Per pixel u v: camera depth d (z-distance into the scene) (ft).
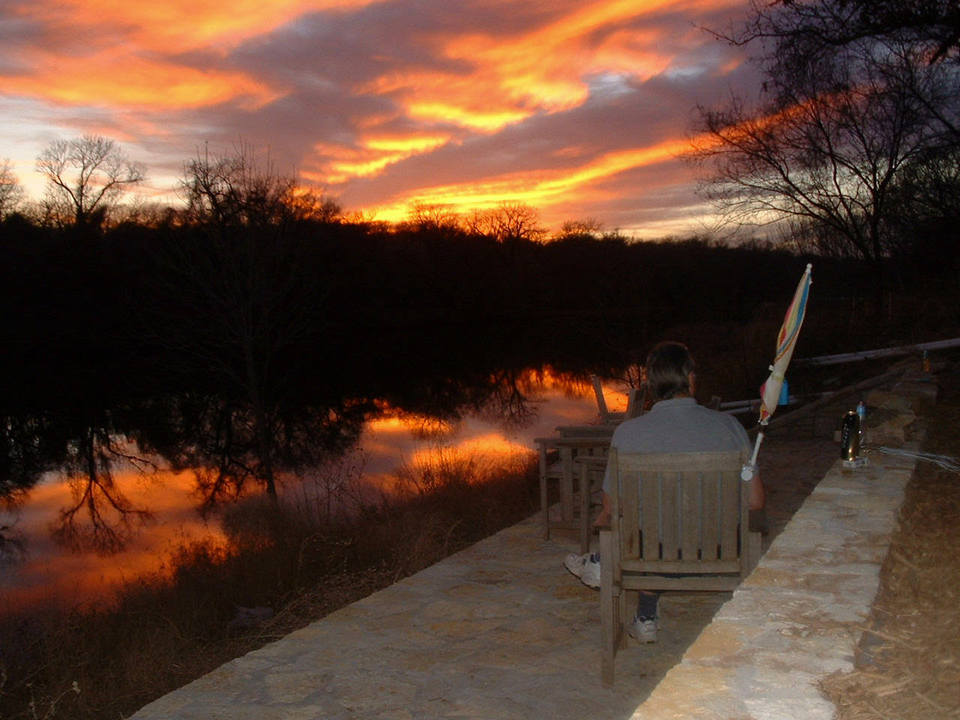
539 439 21.52
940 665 8.42
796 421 33.35
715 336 69.72
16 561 38.22
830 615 9.85
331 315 161.38
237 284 59.98
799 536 13.03
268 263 62.59
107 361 125.29
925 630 9.44
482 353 146.10
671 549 12.33
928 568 11.57
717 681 8.20
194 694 12.97
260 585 24.66
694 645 9.08
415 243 219.61
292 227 66.18
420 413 80.23
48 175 141.08
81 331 130.31
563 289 215.72
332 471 52.31
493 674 13.51
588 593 17.42
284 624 20.44
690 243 86.79
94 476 60.85
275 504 37.04
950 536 13.05
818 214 72.08
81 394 101.71
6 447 73.26
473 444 57.16
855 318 60.13
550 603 16.88
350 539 26.68
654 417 12.85
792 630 9.43
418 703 12.52
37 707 16.66
